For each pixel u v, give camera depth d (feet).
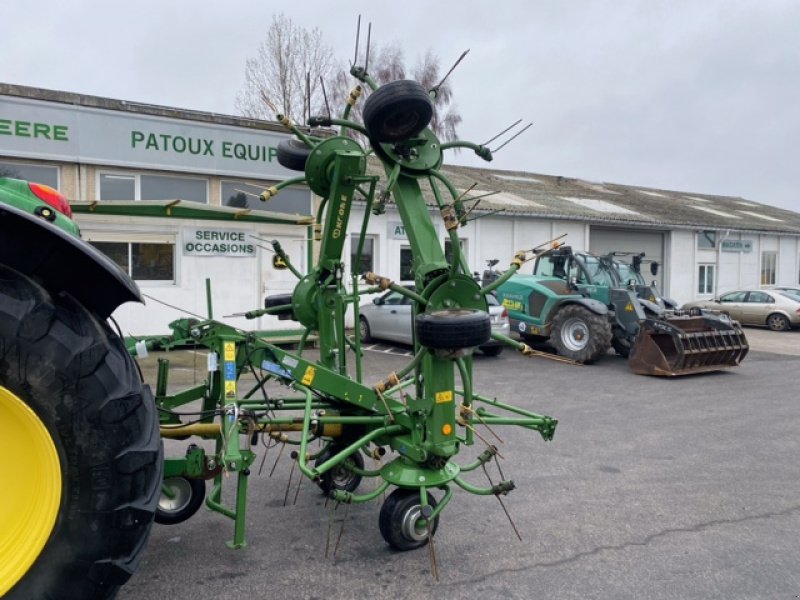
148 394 8.95
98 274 8.77
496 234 65.46
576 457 20.10
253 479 17.21
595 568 12.45
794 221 105.70
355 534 13.80
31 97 39.32
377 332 46.01
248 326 43.96
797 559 12.95
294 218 43.45
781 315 65.57
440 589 11.51
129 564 8.11
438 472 12.95
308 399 12.85
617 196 94.68
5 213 7.81
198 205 39.93
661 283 81.82
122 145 42.50
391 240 56.59
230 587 11.40
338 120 13.75
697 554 13.12
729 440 22.45
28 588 7.73
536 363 40.63
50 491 7.77
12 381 7.54
